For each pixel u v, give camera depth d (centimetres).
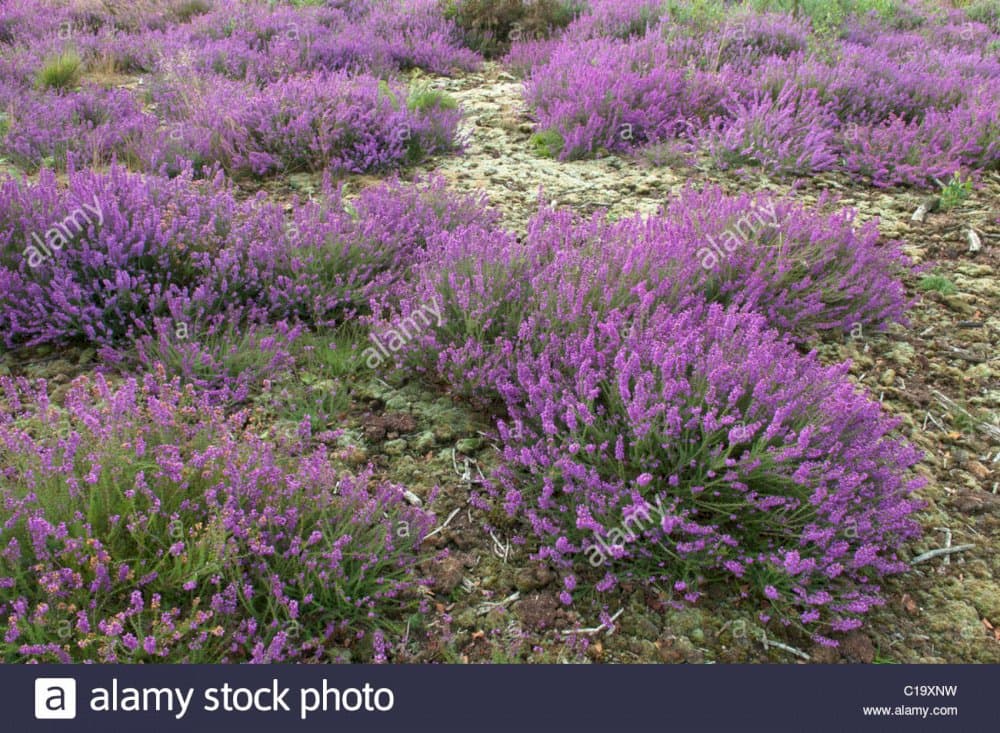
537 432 200
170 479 168
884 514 176
